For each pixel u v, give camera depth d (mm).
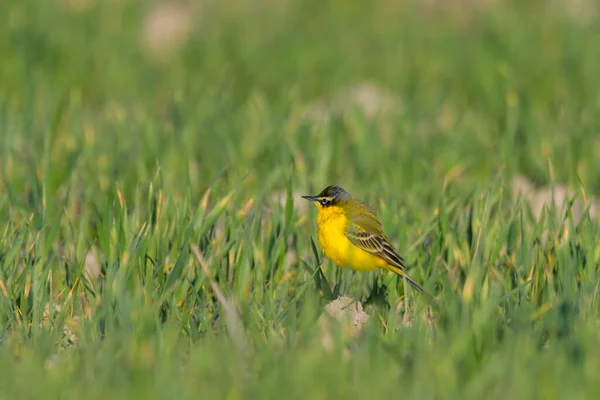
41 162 17562
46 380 9359
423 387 9086
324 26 32219
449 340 10289
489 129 21594
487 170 18859
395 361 9914
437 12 34500
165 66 27812
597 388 9133
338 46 29266
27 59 26672
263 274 12906
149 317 10672
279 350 10172
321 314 11328
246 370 9820
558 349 10070
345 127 20984
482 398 9203
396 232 14539
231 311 10578
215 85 25031
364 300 12977
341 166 19078
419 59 27688
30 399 9078
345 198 13039
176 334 10930
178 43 30031
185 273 12227
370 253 12727
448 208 14914
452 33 31031
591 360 9656
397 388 9234
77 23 30359
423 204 16828
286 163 18078
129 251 12398
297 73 26703
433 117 21688
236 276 12641
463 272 13164
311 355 9672
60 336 11242
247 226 13641
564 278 12000
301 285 12648
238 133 20016
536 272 12656
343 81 26219
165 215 13586
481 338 10164
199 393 9094
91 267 14281
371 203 16219
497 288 10734
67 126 20188
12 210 15297
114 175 17391
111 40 29234
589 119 20844
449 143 20109
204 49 28469
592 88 23891
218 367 9562
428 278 12867
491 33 29500
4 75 25109
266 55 28359
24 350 10477
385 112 22516
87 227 14430
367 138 19547
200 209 13617
